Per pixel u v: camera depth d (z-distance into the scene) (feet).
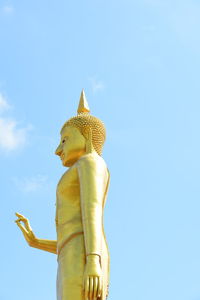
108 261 57.98
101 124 66.23
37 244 65.26
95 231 56.18
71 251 56.70
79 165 60.64
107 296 57.88
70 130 65.21
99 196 58.29
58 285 56.65
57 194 61.82
